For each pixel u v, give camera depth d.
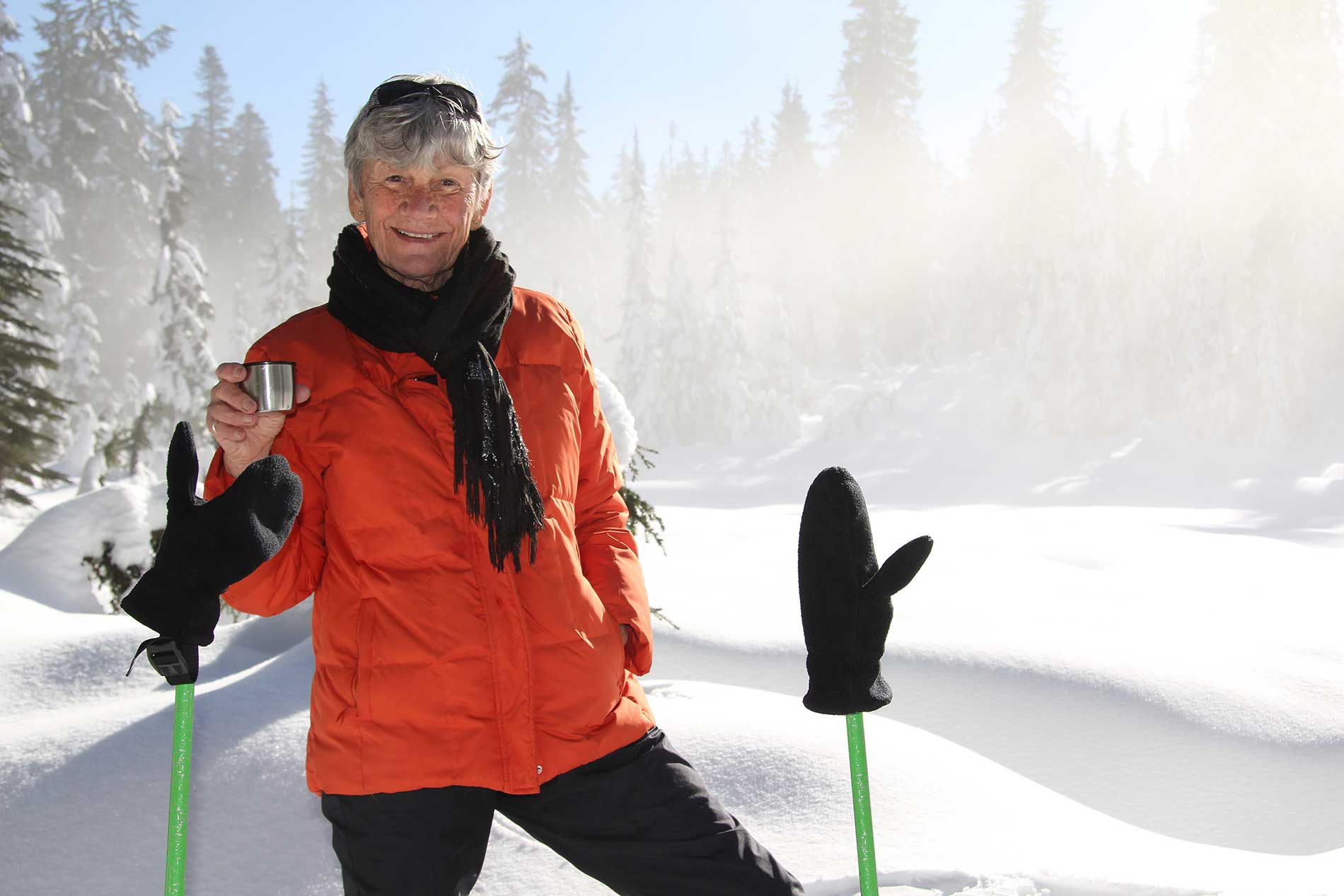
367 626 1.67
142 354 42.81
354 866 1.64
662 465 37.72
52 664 5.51
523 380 1.83
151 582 1.37
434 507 1.68
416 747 1.62
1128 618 7.74
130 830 3.39
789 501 31.03
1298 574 10.57
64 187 42.62
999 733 5.48
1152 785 5.09
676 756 1.80
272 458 1.46
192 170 58.91
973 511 22.05
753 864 1.70
